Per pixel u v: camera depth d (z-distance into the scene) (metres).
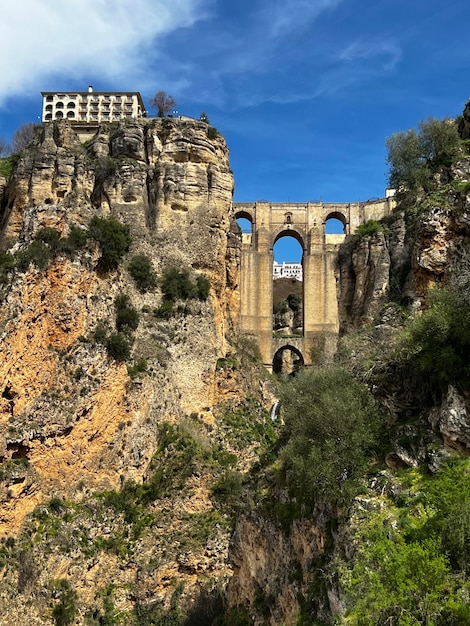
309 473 26.00
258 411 64.94
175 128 68.81
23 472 42.03
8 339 43.44
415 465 23.47
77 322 48.44
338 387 29.48
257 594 33.34
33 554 40.22
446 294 25.09
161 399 54.31
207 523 48.28
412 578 17.70
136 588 44.50
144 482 50.22
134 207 64.81
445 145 49.25
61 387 46.22
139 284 60.38
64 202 63.16
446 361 23.47
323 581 24.05
